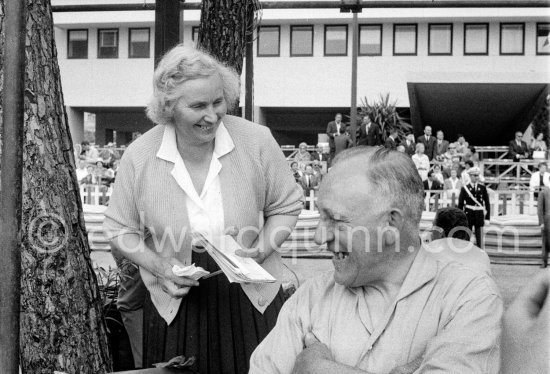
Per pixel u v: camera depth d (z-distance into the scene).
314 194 20.52
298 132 43.19
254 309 3.54
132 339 4.70
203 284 3.48
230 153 3.50
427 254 2.43
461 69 37.62
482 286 2.35
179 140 3.47
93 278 3.46
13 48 2.02
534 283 1.42
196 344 3.49
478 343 2.24
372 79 38.19
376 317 2.39
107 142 43.41
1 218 2.02
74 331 3.31
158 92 3.31
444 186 21.83
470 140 33.78
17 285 2.04
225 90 3.38
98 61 40.34
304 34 38.59
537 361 1.35
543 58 37.16
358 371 2.29
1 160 2.03
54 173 3.26
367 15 37.06
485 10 36.69
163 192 3.46
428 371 2.24
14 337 2.03
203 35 6.00
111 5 8.53
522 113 30.88
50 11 3.32
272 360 2.54
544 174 20.44
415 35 37.94
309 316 2.54
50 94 3.27
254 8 6.44
